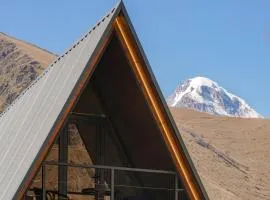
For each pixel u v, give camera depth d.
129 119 18.50
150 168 18.67
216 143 126.94
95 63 16.56
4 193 15.77
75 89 16.22
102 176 19.28
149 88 17.27
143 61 17.11
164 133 17.38
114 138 19.28
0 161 17.67
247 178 105.69
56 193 18.53
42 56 117.00
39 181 18.95
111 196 17.69
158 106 17.31
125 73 17.58
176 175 17.66
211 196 86.88
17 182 15.45
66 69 17.69
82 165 17.34
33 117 17.53
